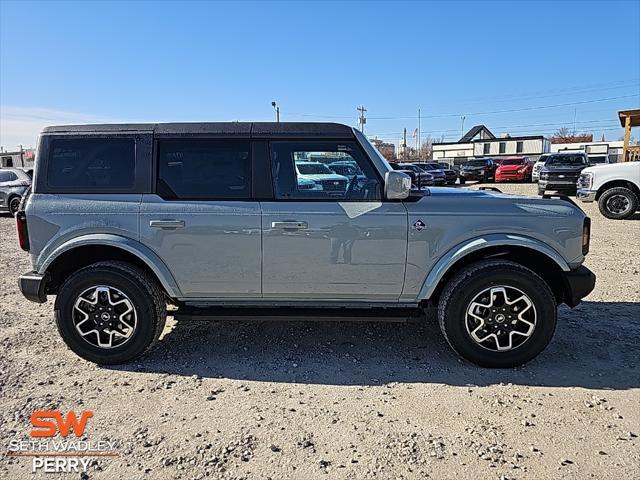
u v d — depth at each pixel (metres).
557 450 2.78
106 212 3.88
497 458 2.71
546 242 3.85
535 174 30.52
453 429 3.01
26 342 4.48
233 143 3.93
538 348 3.80
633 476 2.55
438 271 3.84
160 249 3.89
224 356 4.14
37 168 3.98
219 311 4.04
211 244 3.87
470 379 3.69
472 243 3.81
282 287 3.94
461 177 33.53
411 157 78.88
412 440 2.89
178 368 3.92
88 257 4.17
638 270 7.08
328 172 3.94
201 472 2.62
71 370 3.89
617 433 2.94
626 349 4.20
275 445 2.85
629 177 12.51
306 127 3.95
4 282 6.85
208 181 3.93
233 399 3.41
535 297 3.75
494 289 3.77
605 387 3.54
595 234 10.45
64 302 3.90
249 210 3.85
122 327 3.94
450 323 3.83
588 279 3.86
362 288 3.92
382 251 3.85
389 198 3.80
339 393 3.49
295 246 3.86
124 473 2.62
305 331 4.68
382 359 4.06
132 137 3.94
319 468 2.64
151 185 3.92
